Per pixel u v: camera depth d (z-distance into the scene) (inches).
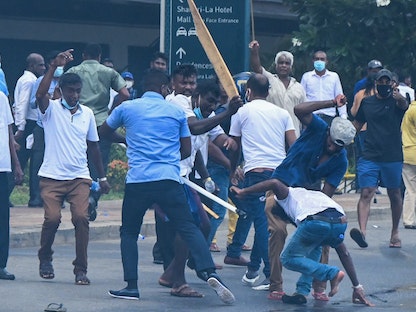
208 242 716.7
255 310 618.5
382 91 885.2
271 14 1632.6
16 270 733.9
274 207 647.8
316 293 659.4
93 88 971.3
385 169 894.4
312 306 638.5
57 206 683.4
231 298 626.8
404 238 974.4
